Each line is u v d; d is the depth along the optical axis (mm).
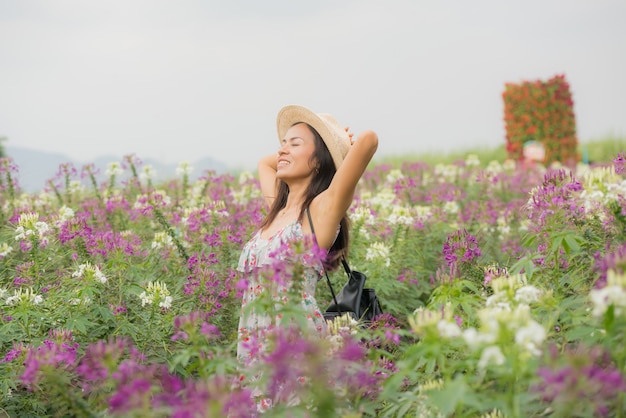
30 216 5309
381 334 3291
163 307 4602
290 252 3371
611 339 2719
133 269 5543
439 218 8047
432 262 7277
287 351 2760
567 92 17203
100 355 2867
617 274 2656
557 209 3836
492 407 2869
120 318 4758
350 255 6469
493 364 2604
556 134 17062
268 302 3297
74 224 5516
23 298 4438
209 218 6203
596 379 2350
